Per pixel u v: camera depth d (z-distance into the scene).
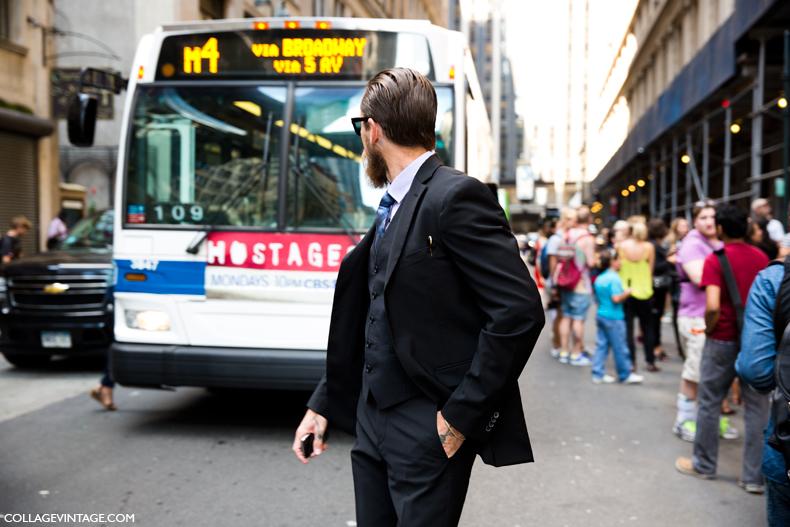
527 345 1.86
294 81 5.56
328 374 2.28
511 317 1.84
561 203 84.31
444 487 1.96
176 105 5.63
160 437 5.61
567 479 4.77
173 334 5.52
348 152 5.46
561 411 6.78
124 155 5.64
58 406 6.67
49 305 8.05
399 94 2.08
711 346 4.65
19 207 16.36
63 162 25.38
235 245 5.46
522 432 2.00
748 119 17.70
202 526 3.81
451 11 116.62
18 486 4.43
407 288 1.97
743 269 4.56
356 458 2.15
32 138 16.81
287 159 5.48
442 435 1.91
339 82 5.54
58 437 5.59
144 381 5.40
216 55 5.63
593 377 8.25
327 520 3.92
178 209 5.55
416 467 1.95
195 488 4.43
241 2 22.58
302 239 5.41
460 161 5.48
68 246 9.50
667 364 9.59
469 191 1.94
